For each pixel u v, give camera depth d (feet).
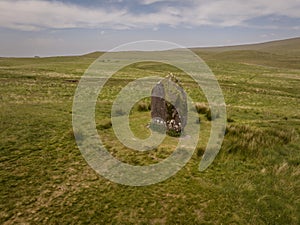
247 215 24.86
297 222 24.26
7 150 35.78
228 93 119.75
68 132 42.73
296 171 33.91
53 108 64.03
